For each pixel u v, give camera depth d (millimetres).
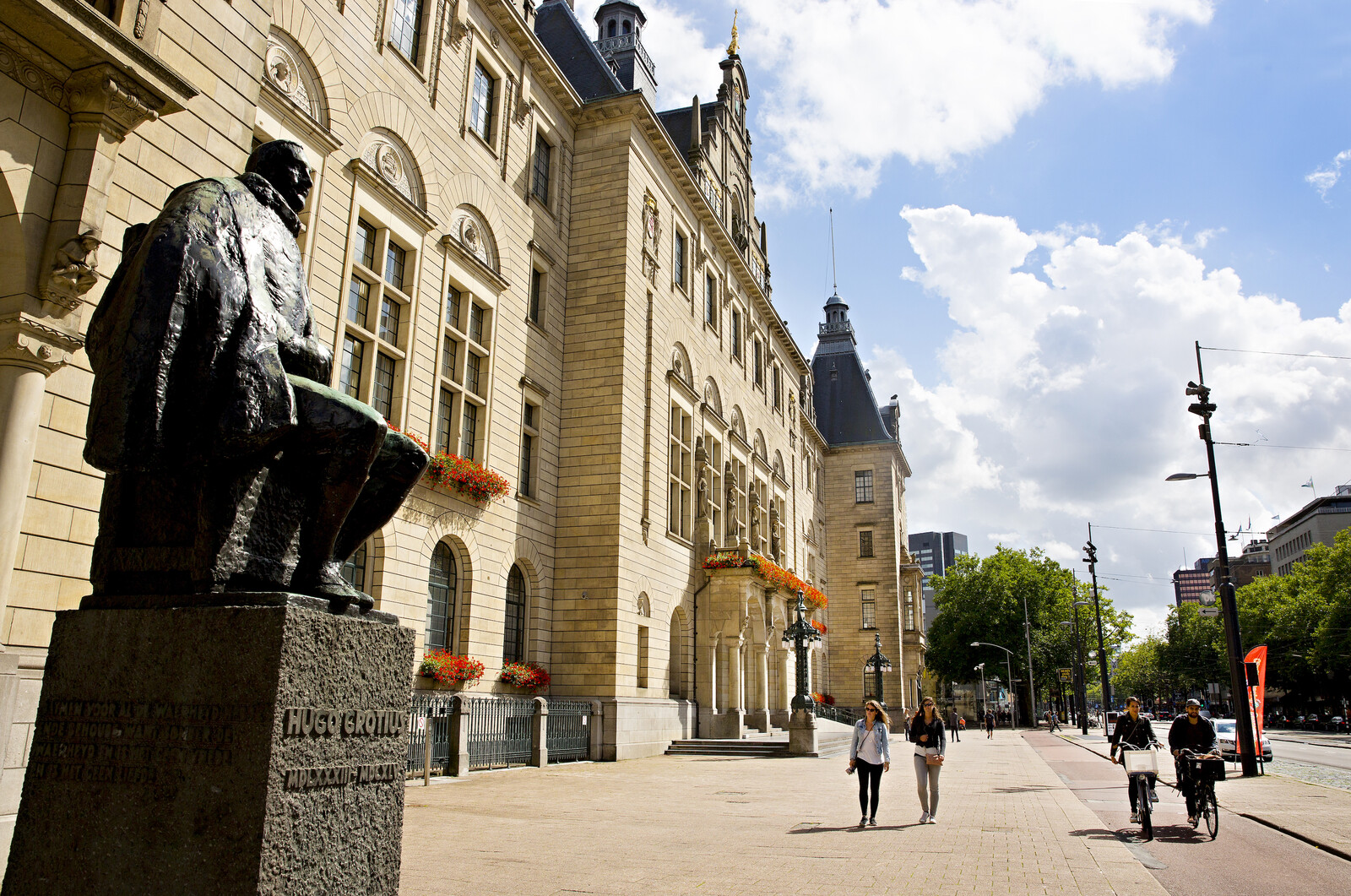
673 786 19125
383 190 21328
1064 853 11148
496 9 27094
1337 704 81812
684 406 35812
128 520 4793
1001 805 16828
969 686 108125
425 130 23484
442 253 23766
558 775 21156
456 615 23453
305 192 5652
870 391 76625
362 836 4539
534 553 27500
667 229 35188
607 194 31406
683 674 33969
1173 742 14234
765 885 8750
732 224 45656
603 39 41594
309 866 4156
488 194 26312
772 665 47594
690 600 34625
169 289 4430
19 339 9508
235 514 4535
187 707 4188
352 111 20781
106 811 4184
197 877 3939
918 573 78125
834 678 69250
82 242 9945
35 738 4445
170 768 4129
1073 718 102875
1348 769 28391
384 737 4777
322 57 19984
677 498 34594
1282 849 12367
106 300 4734
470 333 25234
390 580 20547
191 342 4508
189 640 4266
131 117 10539
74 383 10328
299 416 4805
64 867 4188
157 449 4355
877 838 12156
